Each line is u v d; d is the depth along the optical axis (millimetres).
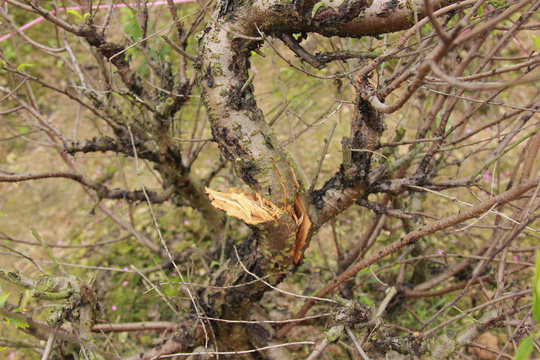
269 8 955
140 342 1442
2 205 1818
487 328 1062
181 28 1182
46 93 2123
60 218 1766
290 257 1090
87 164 1934
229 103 1001
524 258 1501
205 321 1170
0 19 1849
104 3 2049
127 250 1616
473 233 1602
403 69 1023
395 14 923
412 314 1387
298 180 1052
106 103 1184
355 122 1030
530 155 1024
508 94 1795
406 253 1341
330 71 2035
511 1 994
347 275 1104
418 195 1334
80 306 1076
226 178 1718
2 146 1982
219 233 1546
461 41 741
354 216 1666
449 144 1135
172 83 1218
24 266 1624
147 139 1301
